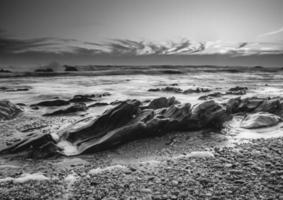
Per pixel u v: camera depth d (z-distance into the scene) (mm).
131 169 12484
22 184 10914
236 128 21281
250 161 13273
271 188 10000
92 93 43156
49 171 12758
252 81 75500
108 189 10227
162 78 85250
